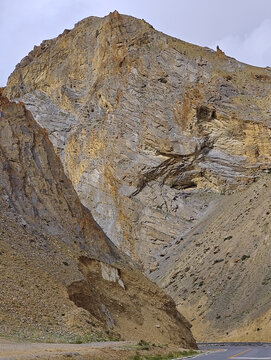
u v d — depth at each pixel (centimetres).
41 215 4216
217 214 9994
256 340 6122
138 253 10206
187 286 8212
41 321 2870
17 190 4197
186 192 10925
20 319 2764
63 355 1939
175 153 10956
